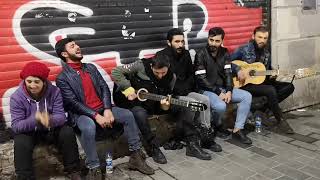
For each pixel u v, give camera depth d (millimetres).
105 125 3910
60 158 4078
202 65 4836
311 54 6641
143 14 4988
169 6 5191
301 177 3859
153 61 4211
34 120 3576
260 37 5156
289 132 5078
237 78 5234
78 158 3811
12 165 3975
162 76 4320
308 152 4480
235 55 5441
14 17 4133
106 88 4211
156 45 5160
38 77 3516
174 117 4707
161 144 4785
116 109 4191
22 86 3689
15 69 4199
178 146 4707
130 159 4145
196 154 4398
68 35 4488
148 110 4418
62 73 3975
